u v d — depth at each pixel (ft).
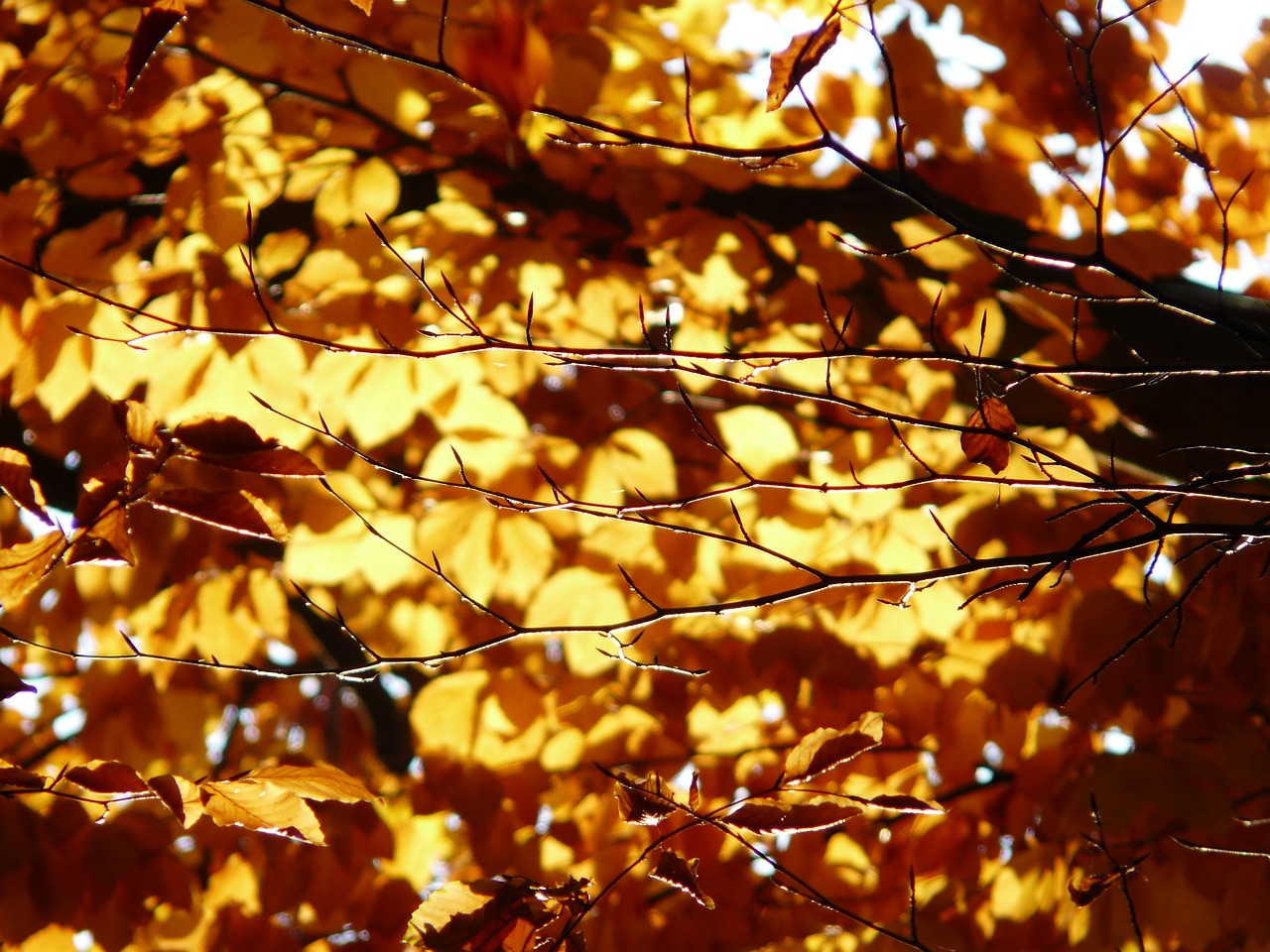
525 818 11.23
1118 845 11.00
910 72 11.10
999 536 11.13
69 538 9.45
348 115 11.02
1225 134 11.16
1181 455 10.94
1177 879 10.99
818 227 11.13
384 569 11.23
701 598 11.25
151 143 11.00
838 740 9.71
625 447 11.23
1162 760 10.72
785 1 11.06
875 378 11.21
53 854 10.98
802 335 11.28
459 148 11.07
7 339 10.94
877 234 11.11
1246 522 10.92
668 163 11.07
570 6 10.63
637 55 11.00
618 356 9.57
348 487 11.23
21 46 10.99
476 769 11.18
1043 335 11.00
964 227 9.59
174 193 10.94
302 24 9.30
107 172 10.99
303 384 11.16
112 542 9.47
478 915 9.73
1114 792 10.67
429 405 11.19
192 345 11.01
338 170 11.00
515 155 11.03
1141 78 11.11
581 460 11.22
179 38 10.85
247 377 11.06
